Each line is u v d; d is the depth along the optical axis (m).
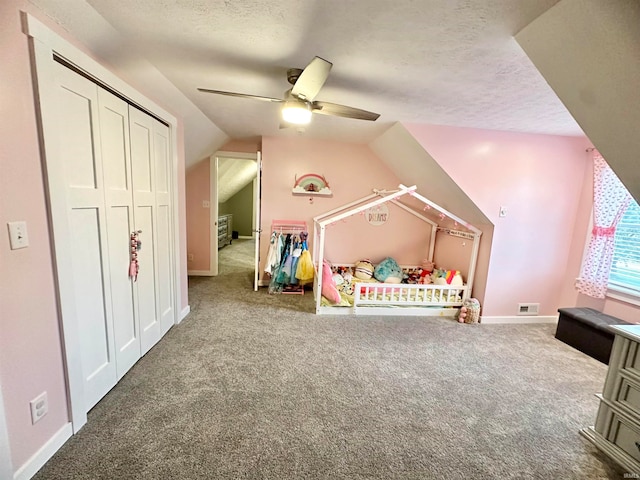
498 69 1.75
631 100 1.22
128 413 1.71
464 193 3.11
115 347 1.94
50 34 1.27
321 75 1.56
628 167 1.48
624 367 1.57
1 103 1.09
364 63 1.78
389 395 2.01
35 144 1.24
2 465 1.14
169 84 2.26
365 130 3.37
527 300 3.42
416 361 2.46
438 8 1.23
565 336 2.91
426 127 2.95
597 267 2.98
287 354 2.46
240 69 1.97
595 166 3.01
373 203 3.26
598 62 1.21
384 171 4.30
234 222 8.70
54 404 1.41
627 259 2.86
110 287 1.86
